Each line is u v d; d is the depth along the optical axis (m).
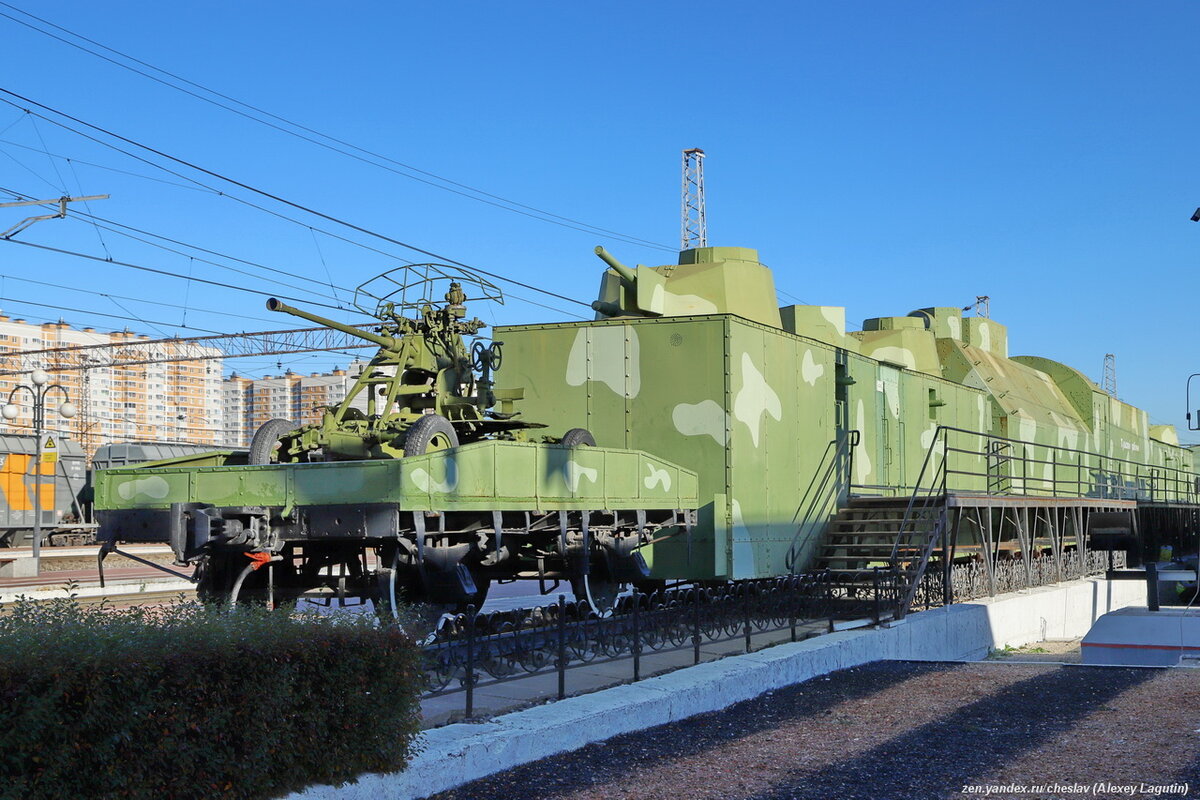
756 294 17.81
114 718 5.22
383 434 11.67
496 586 23.36
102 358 59.00
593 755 8.10
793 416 16.86
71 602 6.06
